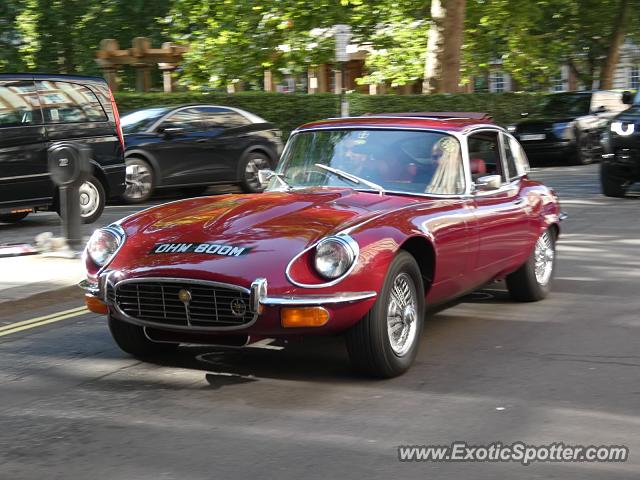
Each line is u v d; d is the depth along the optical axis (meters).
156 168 17.61
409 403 5.62
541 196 8.47
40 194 13.61
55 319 8.30
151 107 18.58
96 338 7.52
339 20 28.02
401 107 26.80
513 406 5.55
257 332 5.80
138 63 26.09
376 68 31.77
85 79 14.38
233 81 28.61
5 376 6.40
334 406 5.57
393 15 30.05
